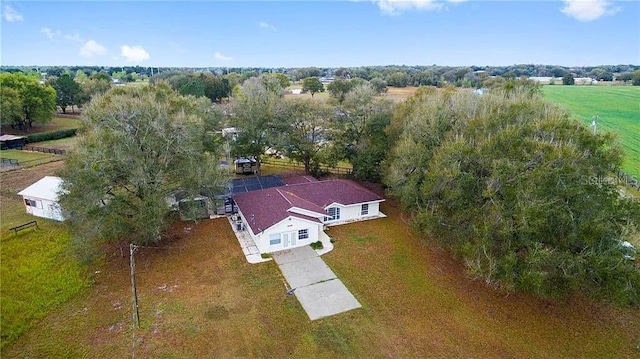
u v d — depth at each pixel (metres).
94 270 22.12
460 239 19.83
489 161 19.56
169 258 23.69
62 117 78.06
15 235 25.83
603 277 15.60
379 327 17.73
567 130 18.58
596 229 15.48
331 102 39.91
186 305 19.11
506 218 17.38
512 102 25.19
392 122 34.66
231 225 28.83
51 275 21.33
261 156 44.03
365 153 35.22
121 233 22.03
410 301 19.69
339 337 17.08
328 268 22.88
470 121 24.42
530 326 17.84
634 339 17.08
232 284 21.03
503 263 16.94
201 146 27.75
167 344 16.50
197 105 38.78
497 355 16.12
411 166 27.36
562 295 16.33
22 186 36.00
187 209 26.34
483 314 18.67
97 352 15.98
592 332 17.48
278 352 16.17
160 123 25.02
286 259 23.89
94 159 22.11
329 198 30.00
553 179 16.58
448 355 16.11
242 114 37.53
